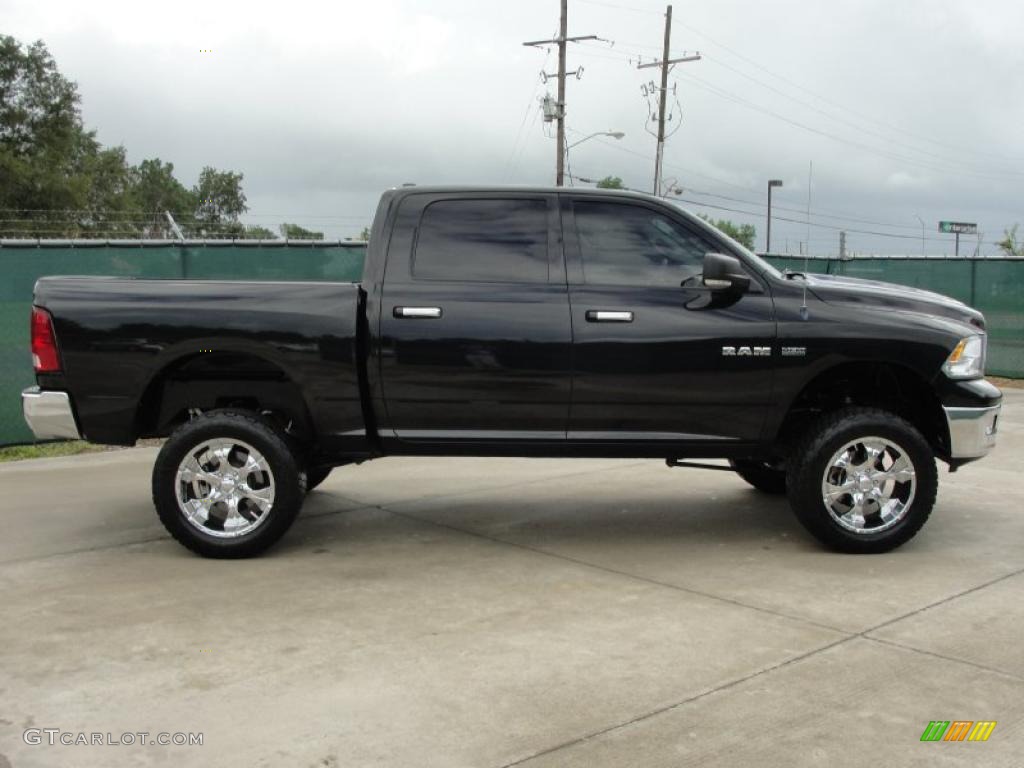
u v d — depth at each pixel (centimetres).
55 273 942
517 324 559
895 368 584
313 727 349
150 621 461
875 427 559
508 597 498
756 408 570
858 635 439
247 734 344
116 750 332
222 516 573
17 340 928
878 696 374
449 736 342
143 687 384
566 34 3388
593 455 577
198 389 587
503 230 579
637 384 562
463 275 572
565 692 378
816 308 566
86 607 482
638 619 462
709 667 403
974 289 1577
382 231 580
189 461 562
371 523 661
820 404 612
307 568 552
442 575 538
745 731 345
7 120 8138
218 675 396
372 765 322
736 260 537
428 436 574
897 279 1652
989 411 574
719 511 694
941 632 443
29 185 7581
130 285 565
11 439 930
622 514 686
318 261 1073
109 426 565
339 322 558
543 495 749
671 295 568
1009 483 781
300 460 581
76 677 394
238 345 556
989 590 505
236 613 473
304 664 407
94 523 657
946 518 664
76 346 556
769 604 484
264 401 586
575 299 564
